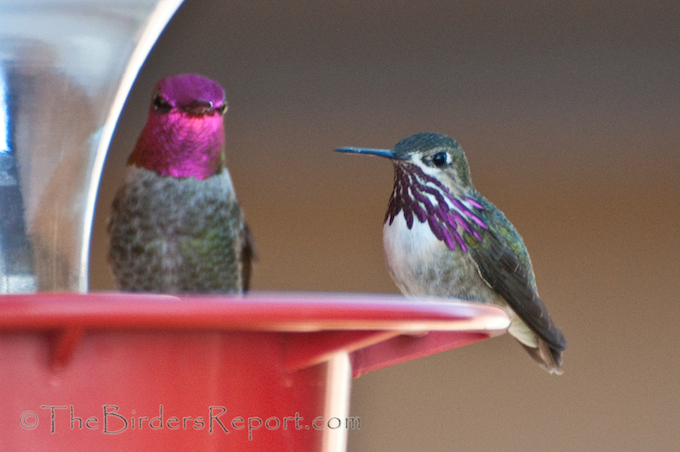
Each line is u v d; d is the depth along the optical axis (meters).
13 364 1.83
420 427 7.44
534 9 8.54
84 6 2.61
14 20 2.54
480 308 1.96
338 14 8.30
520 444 7.44
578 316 7.60
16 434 1.83
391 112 8.09
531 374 7.55
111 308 1.59
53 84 2.64
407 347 2.65
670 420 7.41
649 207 7.85
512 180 7.98
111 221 3.47
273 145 7.84
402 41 8.34
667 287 7.62
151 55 6.84
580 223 7.80
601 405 7.47
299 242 7.51
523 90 8.27
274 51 8.07
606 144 8.05
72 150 2.71
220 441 2.00
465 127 8.09
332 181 7.78
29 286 2.61
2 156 2.59
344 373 2.38
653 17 8.51
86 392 1.88
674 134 8.02
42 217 2.63
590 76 8.29
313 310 1.70
